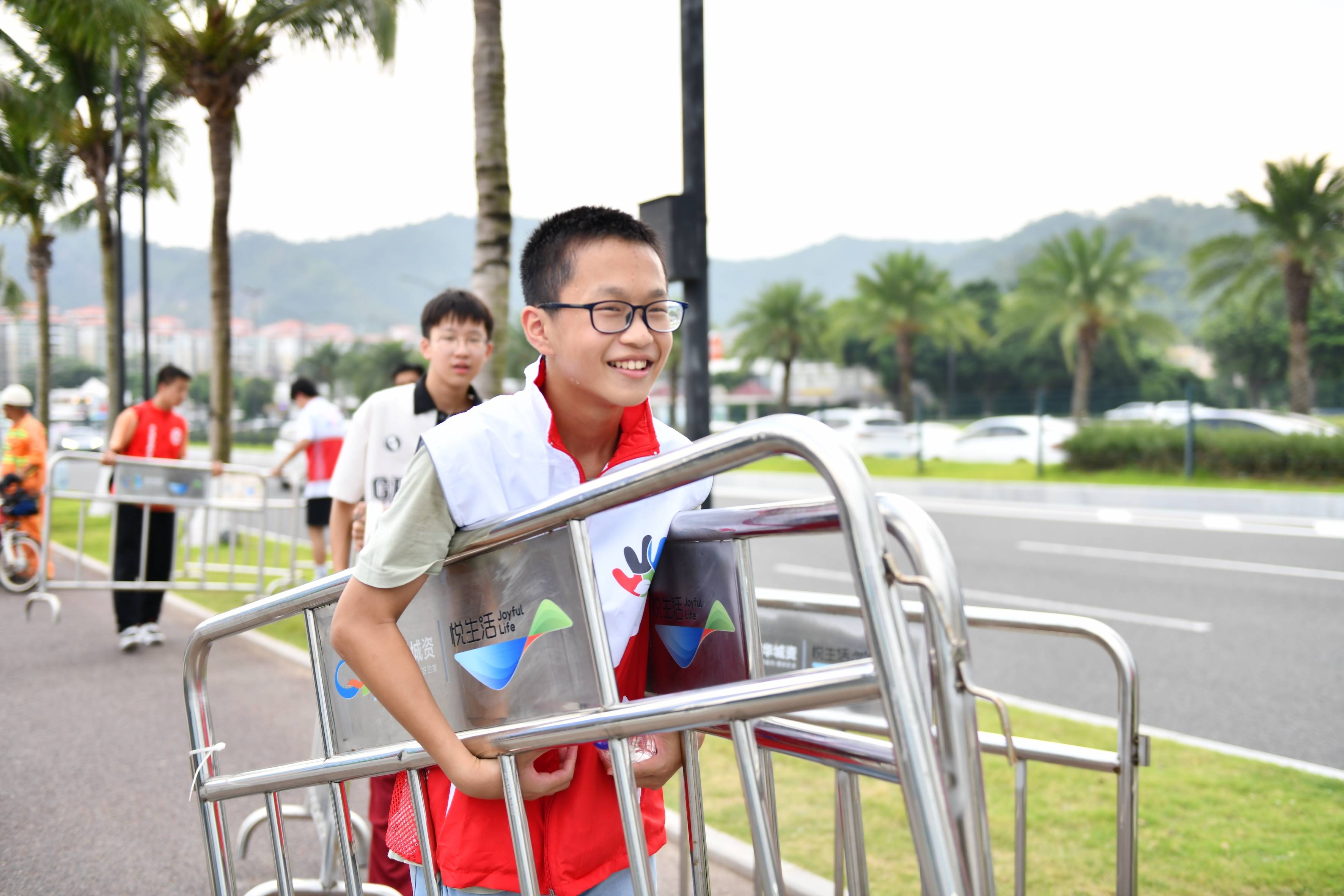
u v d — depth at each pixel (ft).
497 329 20.80
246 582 31.17
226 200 43.80
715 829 11.84
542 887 5.03
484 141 20.74
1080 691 19.15
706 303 15.19
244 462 110.73
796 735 4.89
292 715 17.26
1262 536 40.78
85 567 35.19
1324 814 12.03
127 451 23.22
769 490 70.85
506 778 4.74
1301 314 93.56
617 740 4.50
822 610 6.96
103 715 17.47
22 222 77.20
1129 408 99.96
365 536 10.53
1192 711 17.71
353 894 5.89
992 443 84.12
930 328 139.13
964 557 36.83
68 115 55.93
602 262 4.62
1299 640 23.20
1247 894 9.91
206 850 6.77
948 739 3.47
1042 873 10.43
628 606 4.87
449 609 5.02
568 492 4.43
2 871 11.35
